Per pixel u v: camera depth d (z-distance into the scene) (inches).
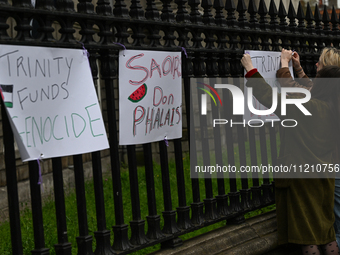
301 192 128.6
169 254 115.2
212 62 133.5
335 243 133.5
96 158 100.6
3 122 86.1
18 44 82.5
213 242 127.0
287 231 133.5
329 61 138.7
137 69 107.2
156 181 260.7
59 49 89.5
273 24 154.9
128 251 105.6
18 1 84.4
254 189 150.3
